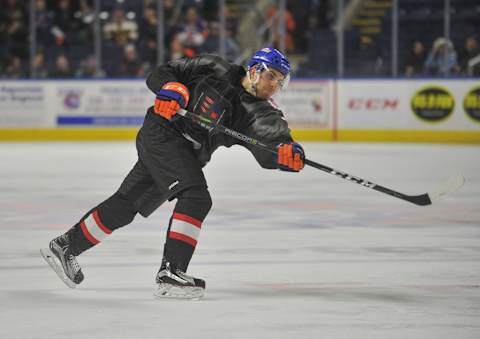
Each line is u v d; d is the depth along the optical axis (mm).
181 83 8023
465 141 28594
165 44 30859
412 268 9789
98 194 16656
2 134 30156
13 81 30016
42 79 29984
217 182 18688
